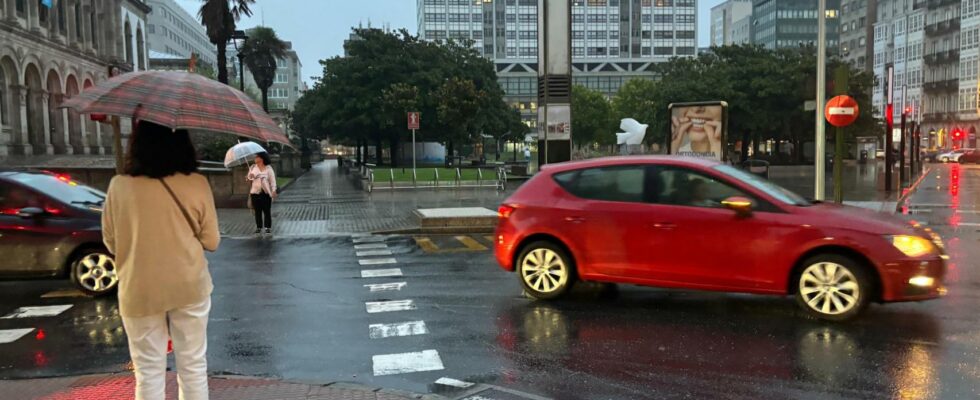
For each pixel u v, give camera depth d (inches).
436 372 211.6
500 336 249.4
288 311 292.5
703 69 2111.2
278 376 209.6
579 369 211.5
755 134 1925.4
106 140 2068.2
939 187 1061.1
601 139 3368.6
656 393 189.8
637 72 5816.9
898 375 201.0
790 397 185.0
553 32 757.9
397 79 1920.5
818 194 590.6
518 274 310.3
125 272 130.3
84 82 1876.2
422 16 5718.5
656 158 290.4
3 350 237.3
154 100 131.6
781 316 270.5
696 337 243.6
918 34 3314.5
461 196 954.1
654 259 277.9
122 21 2175.2
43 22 1664.6
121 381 196.5
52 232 319.6
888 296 247.9
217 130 135.5
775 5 5290.4
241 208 792.3
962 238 501.4
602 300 303.7
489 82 2138.3
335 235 552.7
